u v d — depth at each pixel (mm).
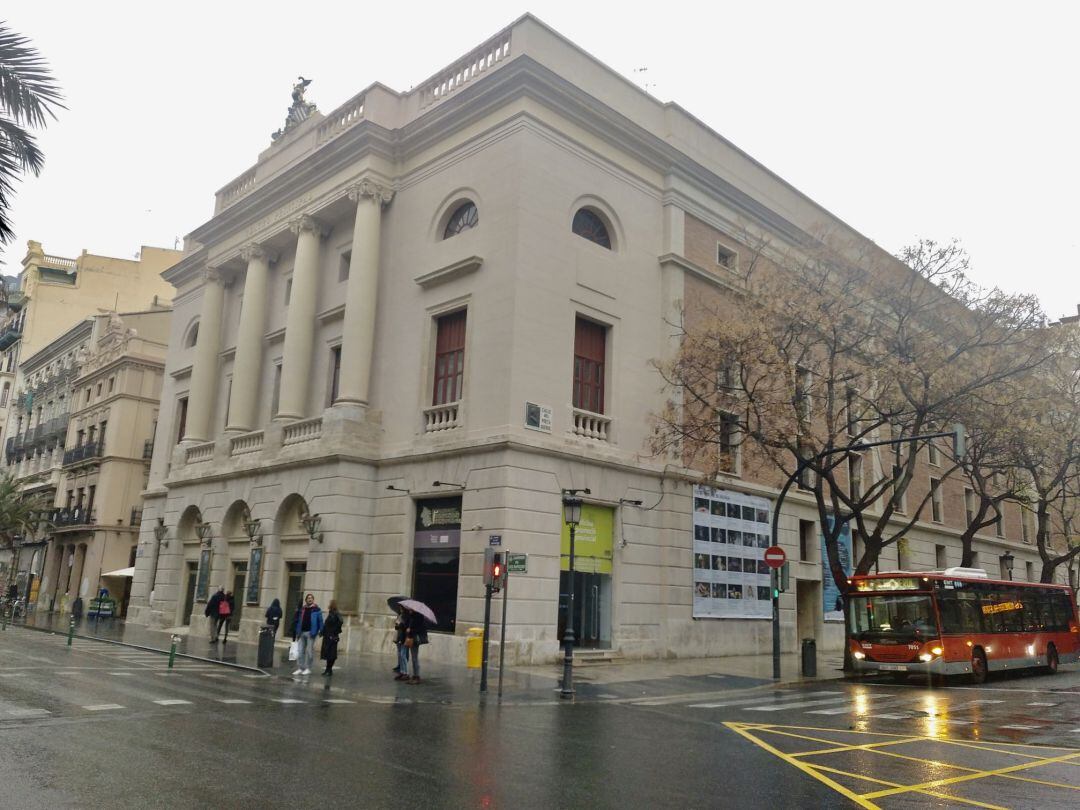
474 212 24188
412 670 17906
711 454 23484
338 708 13141
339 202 27250
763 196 30391
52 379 53844
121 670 17188
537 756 9695
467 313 23109
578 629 22188
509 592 20344
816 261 22984
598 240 25078
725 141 29172
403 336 25031
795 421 21703
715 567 26031
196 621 28656
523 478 21156
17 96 11000
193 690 14430
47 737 9523
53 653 20406
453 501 22531
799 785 8617
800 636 31000
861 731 12547
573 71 24484
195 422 32438
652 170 26500
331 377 27422
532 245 22391
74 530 44562
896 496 23297
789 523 29781
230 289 33969
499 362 21781
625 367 24516
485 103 23844
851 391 23078
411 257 25406
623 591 23188
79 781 7547
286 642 24438
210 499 29734
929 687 20062
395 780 8109
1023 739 12094
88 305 60344
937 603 20906
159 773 7996
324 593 23484
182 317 36906
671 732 11977
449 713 13148
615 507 23625
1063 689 20016
